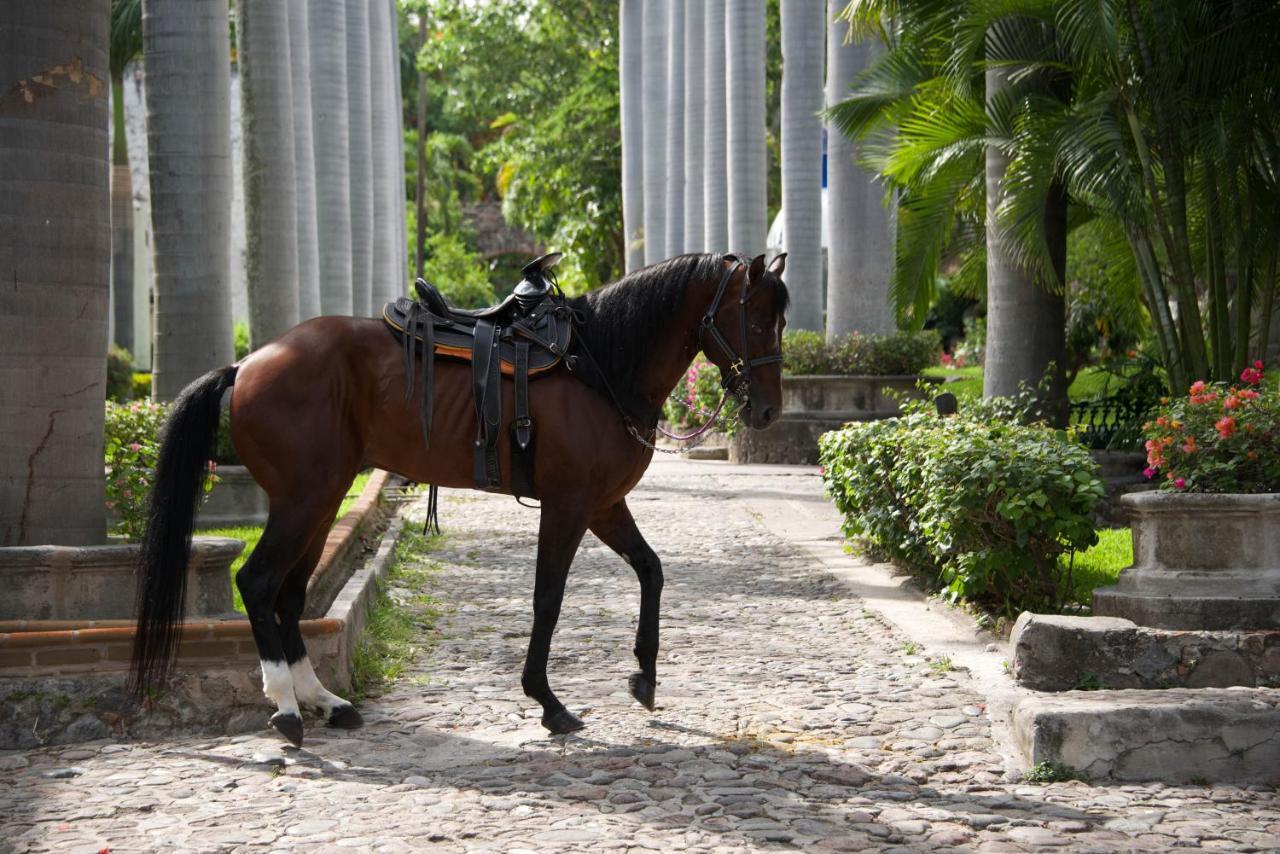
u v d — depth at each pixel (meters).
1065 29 10.42
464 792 5.07
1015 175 11.41
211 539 6.52
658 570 6.37
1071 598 7.99
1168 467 7.07
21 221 6.36
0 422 6.37
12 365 6.37
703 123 28.98
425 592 9.66
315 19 19.73
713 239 26.94
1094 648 6.21
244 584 5.79
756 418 6.00
